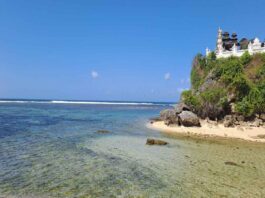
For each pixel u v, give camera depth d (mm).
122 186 15969
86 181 16656
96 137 33000
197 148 27797
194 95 54594
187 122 44188
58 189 15258
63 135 33750
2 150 23969
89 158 22125
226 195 14859
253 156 24484
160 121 53156
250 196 14781
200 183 16656
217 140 33500
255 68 50812
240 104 44250
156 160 22047
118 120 57750
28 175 17406
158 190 15430
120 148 26562
